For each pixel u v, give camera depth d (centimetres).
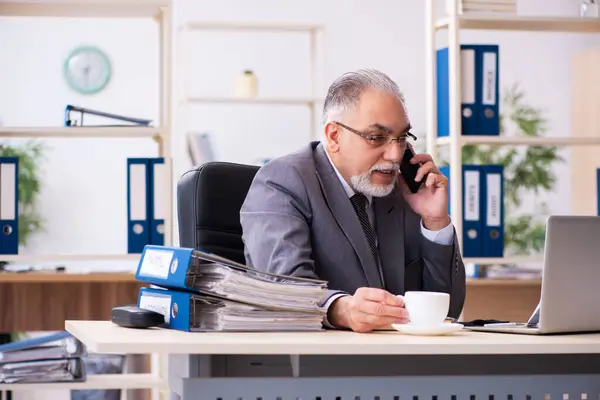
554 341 161
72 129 410
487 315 445
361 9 790
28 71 746
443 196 251
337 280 240
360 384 158
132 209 411
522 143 426
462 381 162
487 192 423
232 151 766
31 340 371
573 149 570
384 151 244
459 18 421
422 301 175
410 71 795
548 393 166
